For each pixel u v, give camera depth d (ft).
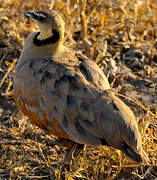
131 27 51.98
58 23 32.04
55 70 30.83
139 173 33.73
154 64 48.47
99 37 47.44
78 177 32.73
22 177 32.60
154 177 33.19
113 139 28.89
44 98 30.55
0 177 32.30
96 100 29.37
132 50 49.08
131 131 28.73
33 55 32.94
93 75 30.96
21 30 48.16
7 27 48.21
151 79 46.01
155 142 36.96
